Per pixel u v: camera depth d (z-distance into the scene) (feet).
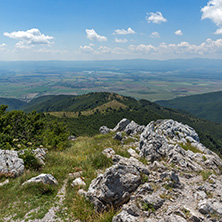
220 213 24.43
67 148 75.31
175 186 31.17
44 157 53.11
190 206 26.55
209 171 38.52
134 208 26.55
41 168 46.29
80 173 43.32
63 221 27.27
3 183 37.88
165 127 75.25
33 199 32.30
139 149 60.85
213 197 28.55
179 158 41.16
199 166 40.37
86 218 27.50
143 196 29.04
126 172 32.55
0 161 42.52
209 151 57.41
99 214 28.17
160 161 43.45
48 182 37.22
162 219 24.14
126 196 29.53
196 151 56.44
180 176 35.73
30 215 28.30
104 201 29.78
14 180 38.86
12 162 43.32
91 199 30.32
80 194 32.78
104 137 94.89
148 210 26.30
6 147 58.49
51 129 95.86
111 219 26.84
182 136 68.95
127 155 52.54
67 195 33.47
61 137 83.82
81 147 72.95
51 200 32.27
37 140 78.33
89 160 49.55
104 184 30.25
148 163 43.27
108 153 53.67
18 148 62.28
